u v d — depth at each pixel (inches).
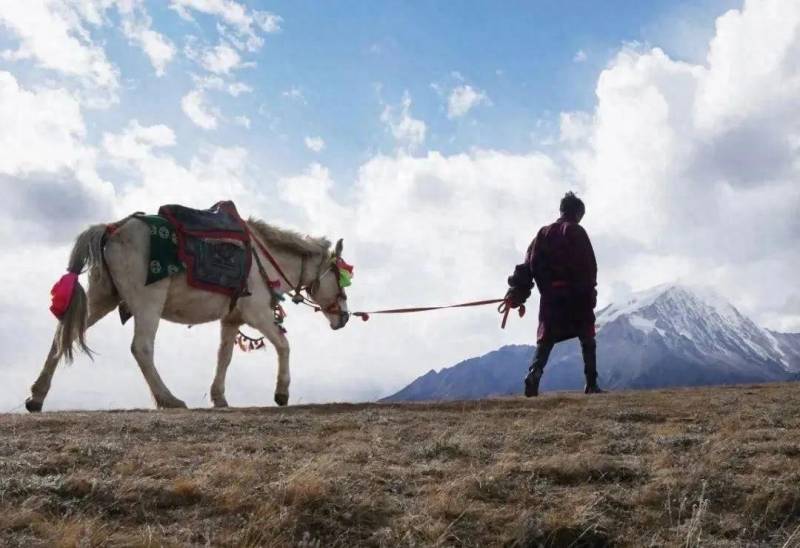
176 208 466.0
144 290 446.0
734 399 375.6
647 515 217.2
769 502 219.5
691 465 246.8
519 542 203.0
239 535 197.5
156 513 209.9
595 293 456.1
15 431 293.9
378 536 203.8
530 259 466.9
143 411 386.6
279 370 503.8
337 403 418.3
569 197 471.2
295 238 538.9
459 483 232.8
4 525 195.5
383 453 269.7
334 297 561.0
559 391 490.6
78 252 440.1
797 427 301.9
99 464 245.8
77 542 186.4
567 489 234.7
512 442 282.4
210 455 261.1
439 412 360.5
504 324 479.5
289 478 227.0
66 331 424.5
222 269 469.7
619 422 321.1
